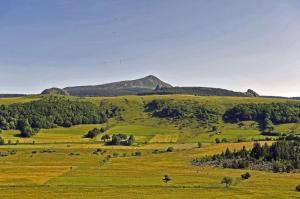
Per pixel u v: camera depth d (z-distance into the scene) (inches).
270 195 5871.1
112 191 6063.0
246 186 6707.7
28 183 6815.9
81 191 6043.3
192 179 7431.1
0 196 5575.8
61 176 7613.2
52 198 5482.3
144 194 5846.5
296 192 6136.8
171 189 6294.3
